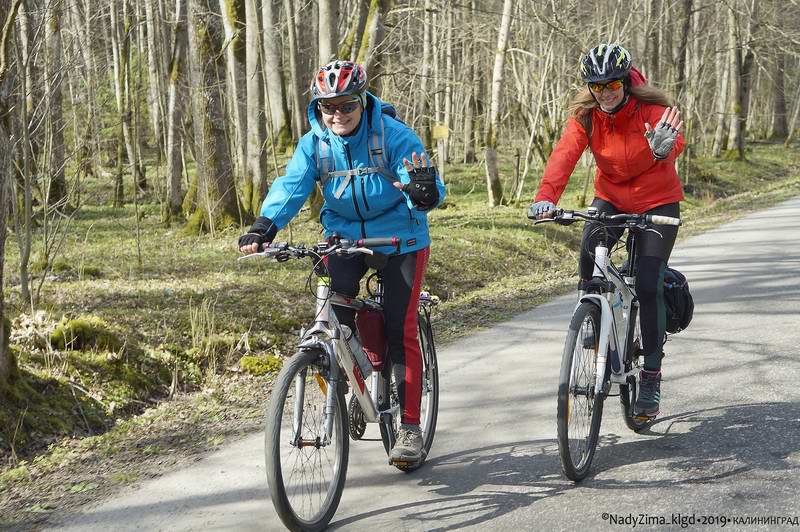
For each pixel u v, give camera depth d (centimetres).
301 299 896
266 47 2273
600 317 407
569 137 439
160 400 633
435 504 380
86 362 617
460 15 2561
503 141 3606
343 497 398
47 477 474
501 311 915
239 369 696
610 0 2603
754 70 5103
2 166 530
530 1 2327
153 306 802
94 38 1263
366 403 394
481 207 1997
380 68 1457
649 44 2483
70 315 724
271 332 785
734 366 587
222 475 447
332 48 1481
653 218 400
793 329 695
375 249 392
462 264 1196
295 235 1348
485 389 584
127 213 1947
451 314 908
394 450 404
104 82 1462
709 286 947
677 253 1266
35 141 972
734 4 3425
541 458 430
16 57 736
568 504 365
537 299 980
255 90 1595
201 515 393
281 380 342
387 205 394
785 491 359
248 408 589
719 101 4269
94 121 1320
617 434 460
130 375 631
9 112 536
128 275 1009
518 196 2127
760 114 5569
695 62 3556
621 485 383
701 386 543
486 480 405
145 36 2938
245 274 1000
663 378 571
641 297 428
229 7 1582
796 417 459
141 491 434
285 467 344
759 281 954
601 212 408
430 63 2394
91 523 396
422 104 2477
